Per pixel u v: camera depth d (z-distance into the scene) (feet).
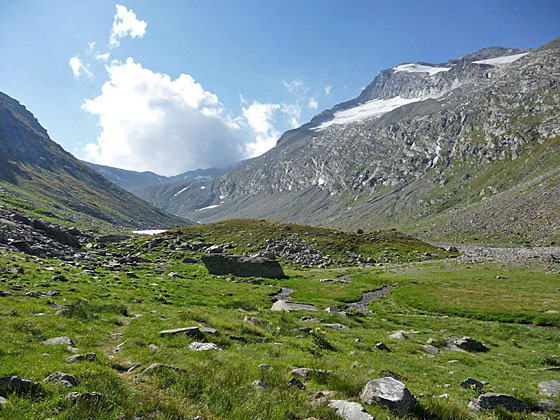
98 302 92.07
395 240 431.43
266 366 47.19
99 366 38.45
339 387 40.86
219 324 75.51
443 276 234.99
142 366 41.24
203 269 258.37
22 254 160.04
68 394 28.32
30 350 42.42
